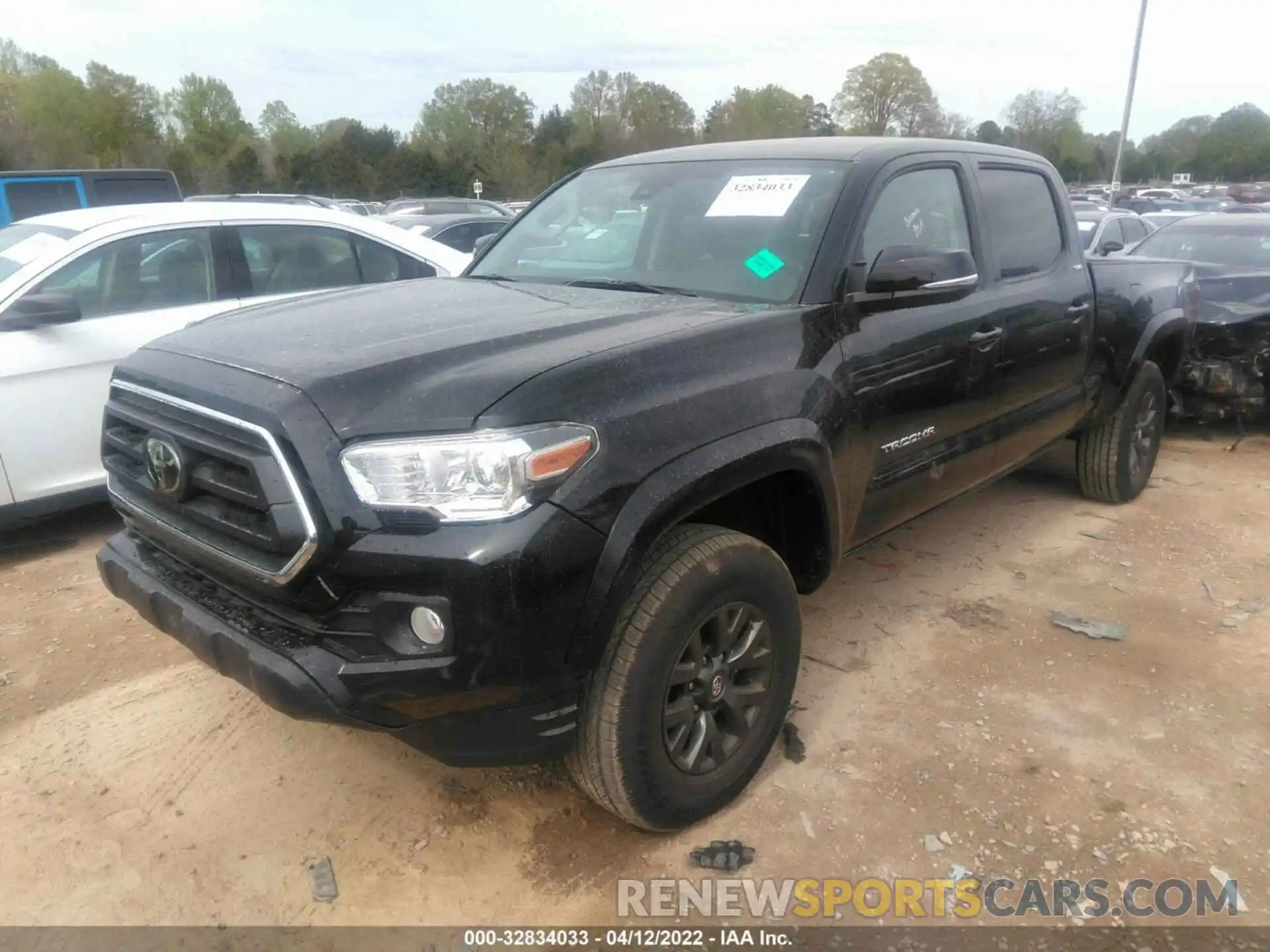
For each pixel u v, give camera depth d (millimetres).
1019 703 3379
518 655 2166
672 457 2389
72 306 4641
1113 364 4805
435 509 2131
